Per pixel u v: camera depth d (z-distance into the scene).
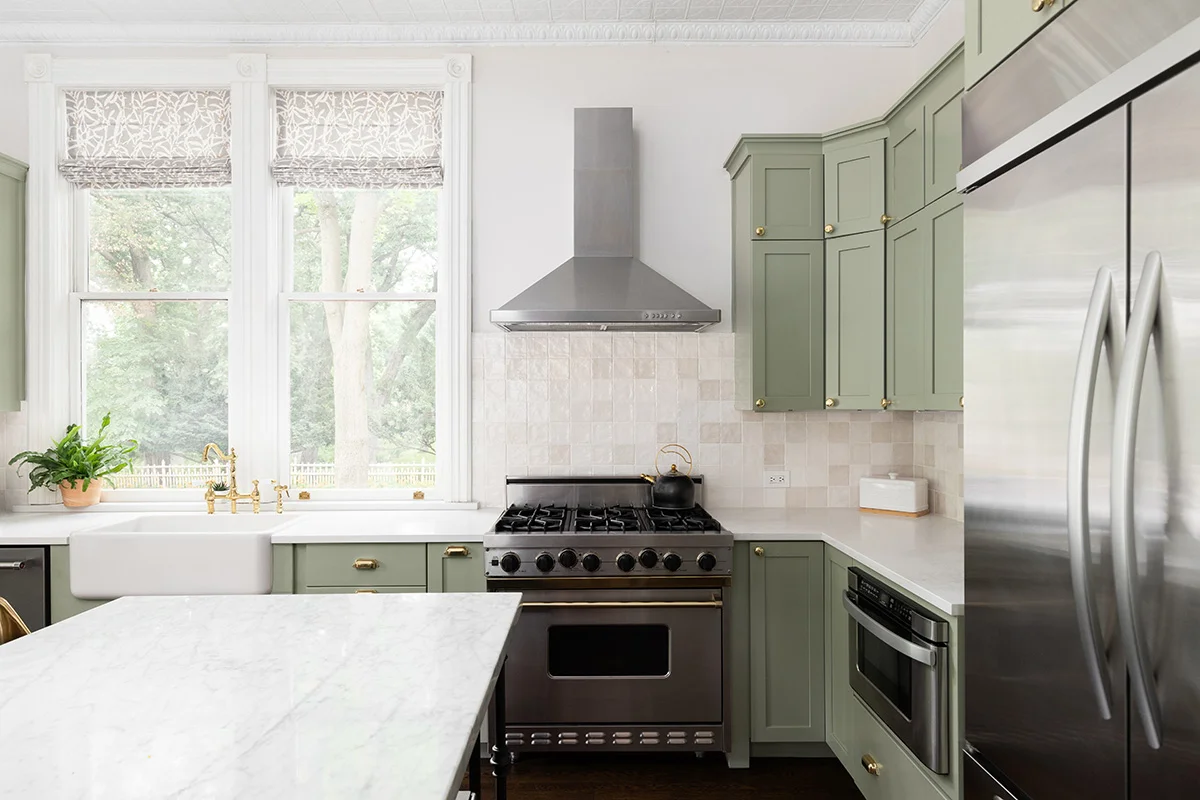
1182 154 0.93
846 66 3.23
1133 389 0.99
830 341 2.86
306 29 3.16
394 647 1.34
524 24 3.16
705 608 2.54
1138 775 1.02
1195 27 0.90
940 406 2.33
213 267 3.28
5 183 3.08
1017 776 1.32
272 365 3.21
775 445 3.22
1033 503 1.25
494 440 3.20
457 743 0.94
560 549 2.52
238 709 1.05
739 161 3.04
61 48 3.19
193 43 3.19
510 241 3.21
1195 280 0.91
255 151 3.19
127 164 3.19
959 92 2.18
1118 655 1.05
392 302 3.29
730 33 3.19
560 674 2.56
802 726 2.65
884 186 2.73
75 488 3.12
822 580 2.65
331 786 0.82
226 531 3.03
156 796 0.80
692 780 2.59
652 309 2.75
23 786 0.82
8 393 3.10
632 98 3.23
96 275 3.29
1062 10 1.20
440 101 3.26
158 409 3.29
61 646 1.35
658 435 3.21
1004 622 1.35
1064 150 1.17
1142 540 0.99
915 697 1.84
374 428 3.30
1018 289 1.29
